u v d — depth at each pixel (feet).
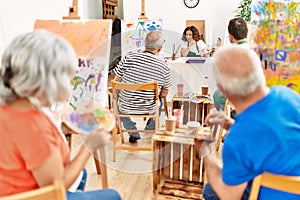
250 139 2.95
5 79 2.70
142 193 6.48
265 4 5.02
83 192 3.89
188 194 6.27
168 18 16.40
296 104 3.22
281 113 3.07
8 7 7.11
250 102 3.21
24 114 2.74
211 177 3.56
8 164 2.76
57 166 2.79
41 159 2.68
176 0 16.10
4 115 2.74
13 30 7.34
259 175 2.96
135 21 10.43
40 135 2.71
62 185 2.38
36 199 2.31
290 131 3.02
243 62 3.13
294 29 4.74
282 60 4.97
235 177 3.06
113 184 6.77
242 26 7.66
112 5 15.70
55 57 2.65
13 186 2.85
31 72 2.59
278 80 5.09
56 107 4.33
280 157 2.95
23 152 2.69
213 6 16.02
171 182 6.68
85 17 12.75
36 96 2.75
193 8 16.15
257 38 5.28
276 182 2.91
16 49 2.63
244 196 3.55
